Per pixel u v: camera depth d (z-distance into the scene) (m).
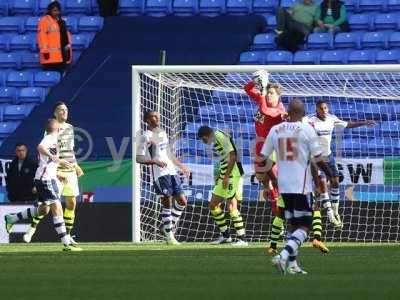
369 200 54.47
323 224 54.09
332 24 72.69
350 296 24.78
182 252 42.97
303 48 73.00
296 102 32.09
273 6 76.88
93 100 71.75
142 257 39.69
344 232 54.06
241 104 59.25
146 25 76.75
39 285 28.09
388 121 59.34
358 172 56.03
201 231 55.25
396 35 72.06
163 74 57.16
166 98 57.22
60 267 34.66
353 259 38.03
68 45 74.00
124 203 54.56
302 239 31.39
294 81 61.78
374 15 73.88
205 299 24.33
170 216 51.28
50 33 73.81
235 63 72.88
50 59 73.81
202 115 58.84
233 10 77.38
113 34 76.38
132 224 54.16
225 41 74.44
